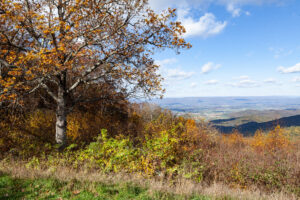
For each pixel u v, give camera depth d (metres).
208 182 6.36
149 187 4.92
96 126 13.63
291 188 6.13
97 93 11.82
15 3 7.07
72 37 7.23
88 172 6.08
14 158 7.57
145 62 9.37
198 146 10.52
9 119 10.41
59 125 8.99
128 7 8.45
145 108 20.33
